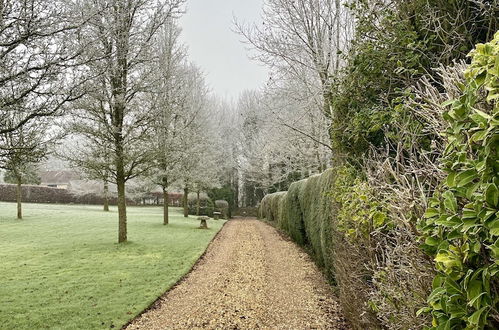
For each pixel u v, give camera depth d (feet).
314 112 31.42
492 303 3.59
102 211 79.51
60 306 17.15
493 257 3.58
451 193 4.29
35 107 16.12
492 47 3.83
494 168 3.57
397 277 6.67
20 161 17.47
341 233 13.99
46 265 26.04
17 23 13.99
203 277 23.84
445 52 9.91
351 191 11.68
